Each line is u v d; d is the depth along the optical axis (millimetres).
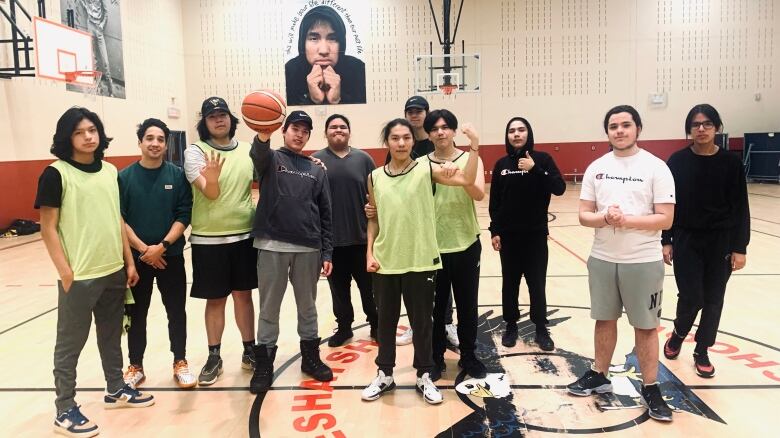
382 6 13273
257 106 2730
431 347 2834
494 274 5523
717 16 13000
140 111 11539
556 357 3338
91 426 2523
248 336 3195
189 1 13430
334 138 3469
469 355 3113
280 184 2891
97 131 2531
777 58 12977
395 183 2754
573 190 12852
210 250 2930
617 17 13164
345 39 13328
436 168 2785
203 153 2922
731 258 2945
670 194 2492
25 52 8031
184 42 13539
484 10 13297
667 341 3309
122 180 2863
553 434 2443
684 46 13117
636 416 2594
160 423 2623
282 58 13430
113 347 2736
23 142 8523
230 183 2930
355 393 2914
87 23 9828
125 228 2775
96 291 2512
